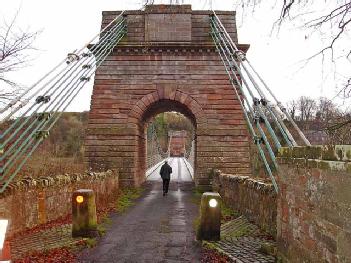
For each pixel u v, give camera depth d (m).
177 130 112.06
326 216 4.63
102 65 22.59
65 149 32.03
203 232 8.99
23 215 9.73
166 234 10.08
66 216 12.25
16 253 7.85
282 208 6.63
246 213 11.71
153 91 22.39
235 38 23.06
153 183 27.44
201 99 22.27
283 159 6.60
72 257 7.77
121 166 21.86
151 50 22.50
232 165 21.73
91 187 14.55
